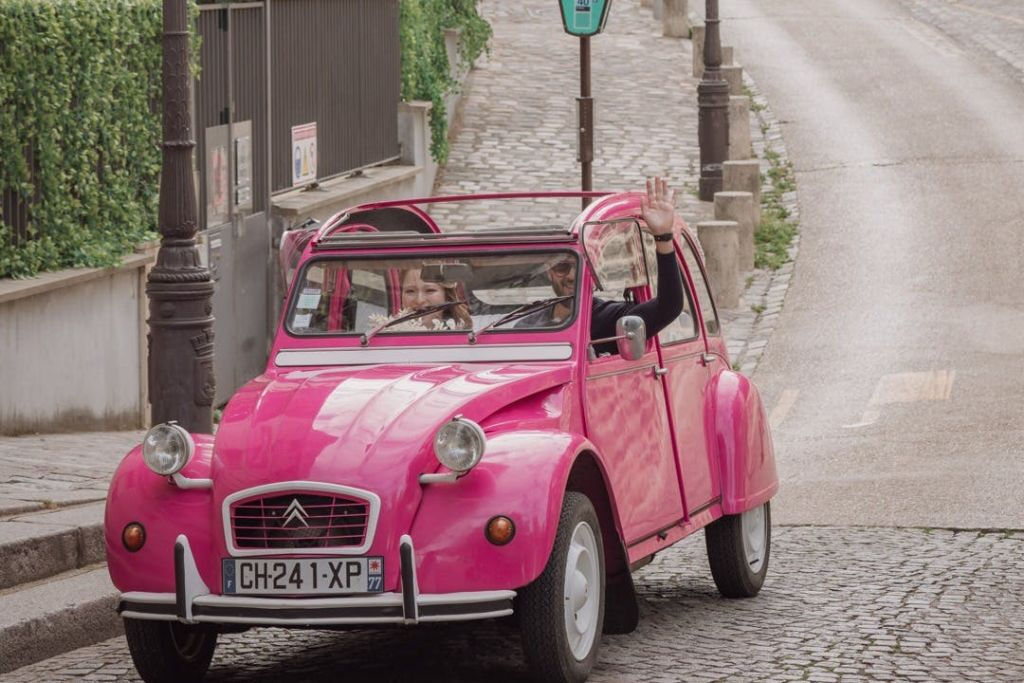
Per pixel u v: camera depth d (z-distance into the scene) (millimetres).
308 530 8438
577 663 8758
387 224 11523
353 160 28062
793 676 9055
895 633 10180
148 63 19797
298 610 8320
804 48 52094
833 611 10922
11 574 10844
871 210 33531
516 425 9109
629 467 9938
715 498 11273
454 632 10578
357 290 10242
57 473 13961
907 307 26438
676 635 10281
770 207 34562
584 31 20812
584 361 9641
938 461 16875
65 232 17844
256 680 9359
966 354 23047
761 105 44031
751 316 27000
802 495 15633
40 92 17266
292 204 23812
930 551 12930
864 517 14445
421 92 32438
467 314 10008
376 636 10555
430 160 32969
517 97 42125
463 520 8375
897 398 20656
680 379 10984
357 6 28125
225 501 8500
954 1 63344
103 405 18391
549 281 9945
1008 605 10969
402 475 8406
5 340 16438
